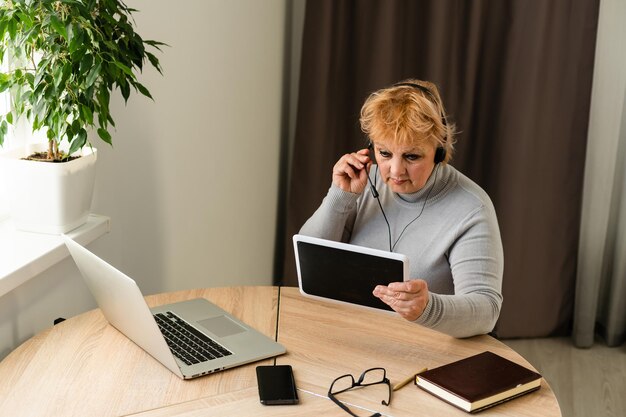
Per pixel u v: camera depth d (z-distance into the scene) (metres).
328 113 3.16
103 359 1.55
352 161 1.90
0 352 1.80
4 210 2.08
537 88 3.00
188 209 2.62
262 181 3.21
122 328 1.63
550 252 3.19
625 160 3.17
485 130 3.15
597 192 3.15
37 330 1.95
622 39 3.03
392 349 1.64
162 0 2.27
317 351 1.62
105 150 2.17
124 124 2.22
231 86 2.80
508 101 3.03
